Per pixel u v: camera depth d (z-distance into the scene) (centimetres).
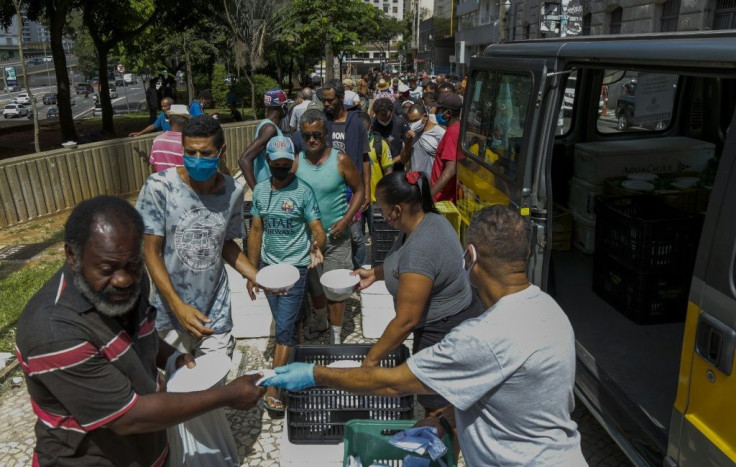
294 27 2852
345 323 505
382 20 8756
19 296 560
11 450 344
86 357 174
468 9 4438
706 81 447
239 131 1269
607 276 417
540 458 176
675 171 452
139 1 2564
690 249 376
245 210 566
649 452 256
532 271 341
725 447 202
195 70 3806
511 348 171
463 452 195
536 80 339
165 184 296
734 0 1378
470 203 462
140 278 181
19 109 4931
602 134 486
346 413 306
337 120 545
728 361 200
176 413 193
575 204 482
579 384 317
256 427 365
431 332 288
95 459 190
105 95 2175
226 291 327
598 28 1902
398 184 271
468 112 487
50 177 862
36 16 1903
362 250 513
